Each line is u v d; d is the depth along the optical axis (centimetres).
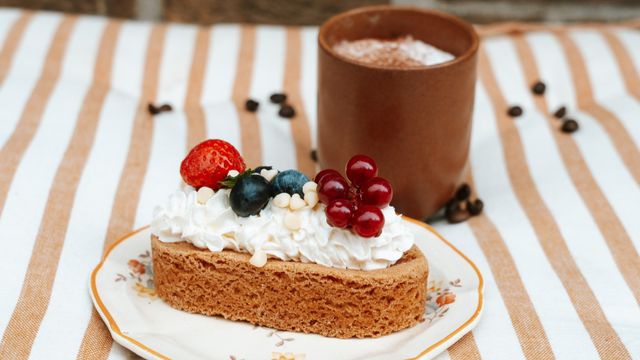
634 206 77
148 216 76
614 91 91
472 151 85
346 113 74
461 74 73
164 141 83
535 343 67
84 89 87
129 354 66
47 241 72
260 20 111
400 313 66
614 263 73
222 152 68
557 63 92
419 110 73
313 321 67
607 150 83
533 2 111
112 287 68
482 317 69
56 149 79
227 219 67
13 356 65
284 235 66
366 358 65
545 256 74
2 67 88
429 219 78
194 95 90
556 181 80
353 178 67
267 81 90
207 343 66
